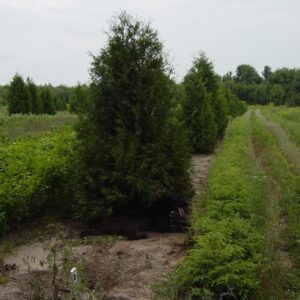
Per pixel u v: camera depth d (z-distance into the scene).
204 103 19.72
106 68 8.32
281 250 7.08
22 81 38.38
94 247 7.22
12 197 7.83
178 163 8.58
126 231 7.90
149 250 7.10
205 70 24.50
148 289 5.61
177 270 5.53
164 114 8.45
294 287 5.44
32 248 7.29
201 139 19.61
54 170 9.17
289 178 11.62
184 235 7.95
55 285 5.13
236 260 5.33
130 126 8.30
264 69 152.38
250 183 10.25
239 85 112.12
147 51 8.44
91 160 8.23
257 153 18.83
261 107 94.31
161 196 8.23
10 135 21.09
